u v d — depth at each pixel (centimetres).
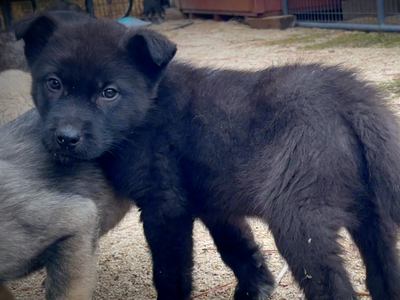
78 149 70
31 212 70
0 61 136
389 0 208
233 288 84
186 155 72
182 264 73
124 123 73
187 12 286
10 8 263
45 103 73
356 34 203
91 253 72
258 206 69
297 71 72
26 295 87
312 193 64
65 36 75
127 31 76
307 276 63
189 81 76
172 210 72
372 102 67
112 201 78
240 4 248
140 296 85
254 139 69
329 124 66
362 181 66
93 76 72
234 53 196
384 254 66
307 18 231
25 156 74
